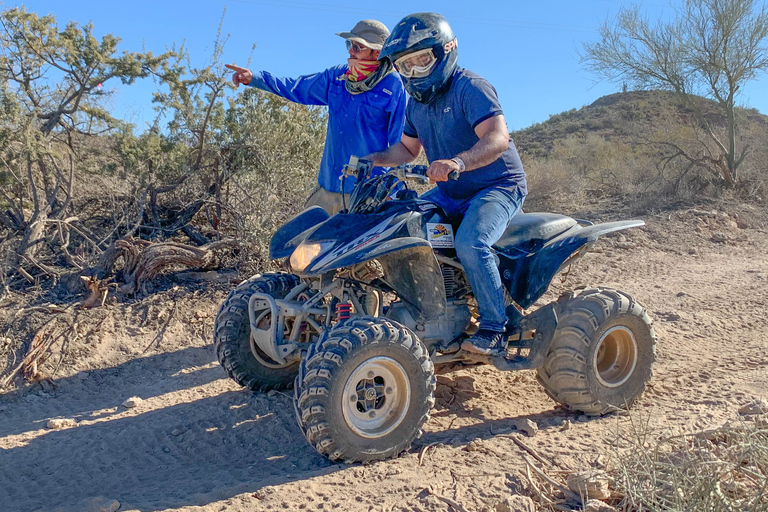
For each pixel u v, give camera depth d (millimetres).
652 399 4391
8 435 4414
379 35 5090
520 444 3676
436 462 3506
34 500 3459
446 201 4273
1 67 6918
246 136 7711
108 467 3828
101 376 5453
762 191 13148
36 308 5910
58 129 7688
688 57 13586
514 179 4137
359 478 3355
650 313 6727
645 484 3016
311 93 5523
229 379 5312
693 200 12602
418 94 4047
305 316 4223
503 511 2967
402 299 3928
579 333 4012
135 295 6383
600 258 9297
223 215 8008
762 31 12891
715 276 8367
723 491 2916
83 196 7922
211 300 6410
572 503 3078
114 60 7074
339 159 5449
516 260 4086
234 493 3256
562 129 35875
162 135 7695
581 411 4207
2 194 7125
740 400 4215
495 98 3926
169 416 4562
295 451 3873
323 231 3865
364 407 3535
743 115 15492
